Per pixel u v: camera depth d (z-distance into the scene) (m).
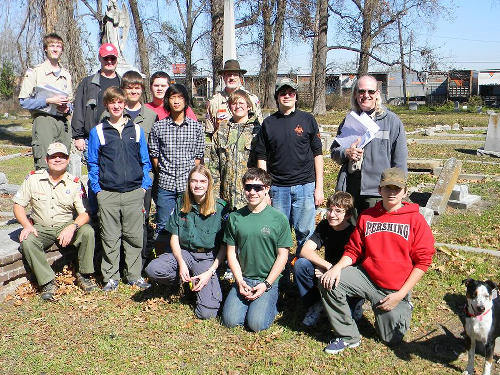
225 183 5.44
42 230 5.32
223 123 5.49
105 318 4.77
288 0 30.38
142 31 30.59
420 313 4.82
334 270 4.18
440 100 60.47
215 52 22.66
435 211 8.01
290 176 5.07
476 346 4.24
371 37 33.97
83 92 6.02
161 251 5.76
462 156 15.59
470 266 5.91
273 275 4.56
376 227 4.19
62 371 3.88
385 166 4.65
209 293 4.76
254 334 4.46
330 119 31.69
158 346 4.25
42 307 5.01
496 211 8.63
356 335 4.23
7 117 33.50
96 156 5.30
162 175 5.63
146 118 5.85
